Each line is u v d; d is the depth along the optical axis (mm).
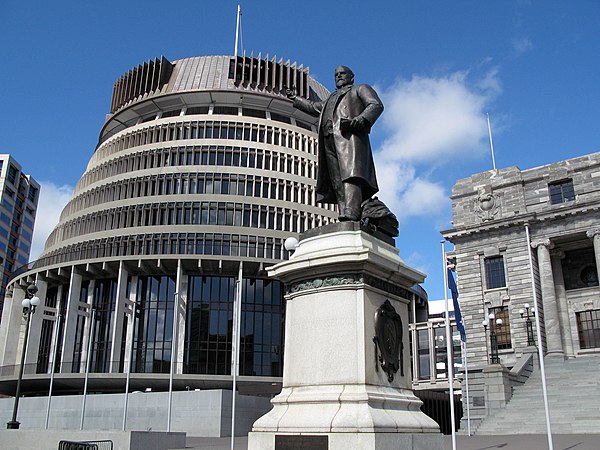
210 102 76688
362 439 6594
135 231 66812
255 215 68562
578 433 27344
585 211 46531
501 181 51906
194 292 65688
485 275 50625
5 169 124625
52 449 19359
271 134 74562
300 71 79438
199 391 41219
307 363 7621
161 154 72000
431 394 55500
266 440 7312
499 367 34344
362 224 8445
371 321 7570
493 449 17984
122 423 44125
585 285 49469
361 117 8711
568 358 45500
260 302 65875
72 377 58625
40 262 70812
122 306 63375
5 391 72250
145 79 79875
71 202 77750
